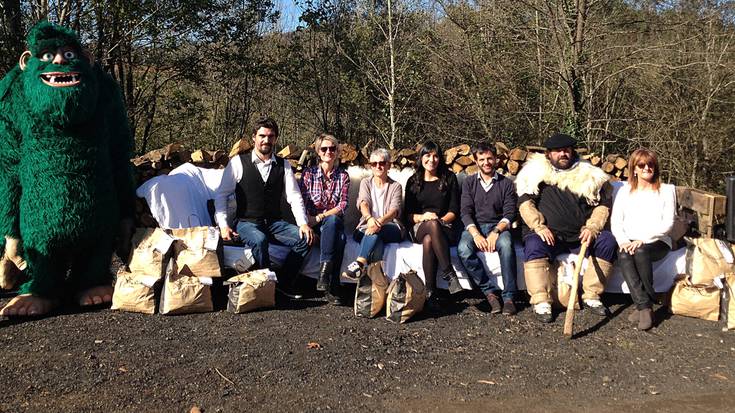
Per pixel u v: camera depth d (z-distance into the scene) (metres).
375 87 12.87
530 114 11.97
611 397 3.23
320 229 4.88
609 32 10.66
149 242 4.46
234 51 12.79
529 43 11.39
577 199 4.63
